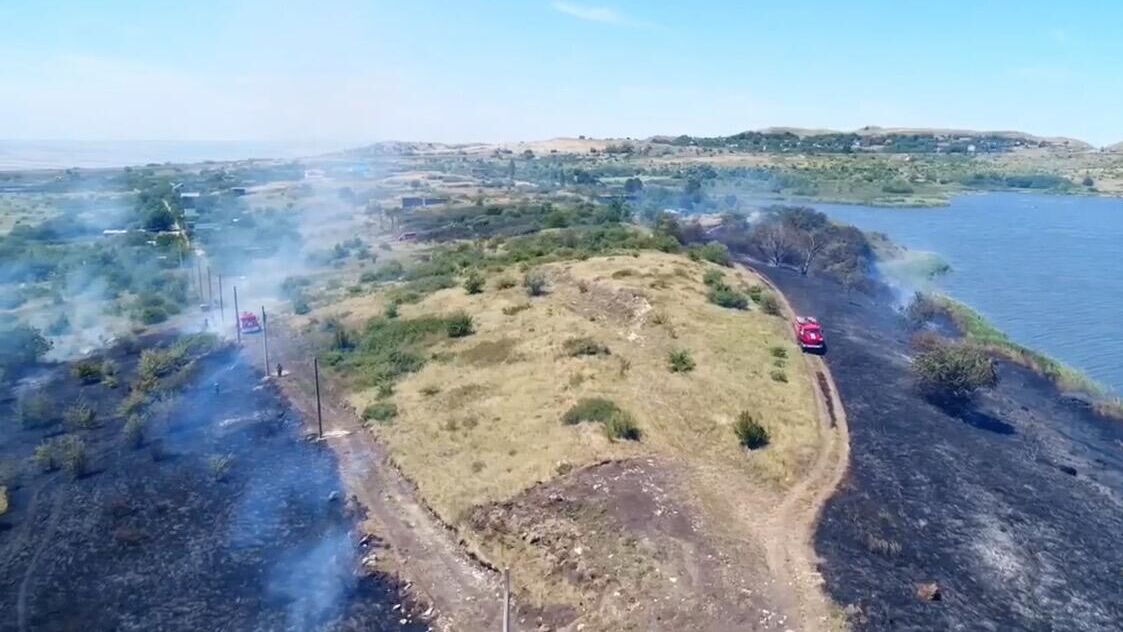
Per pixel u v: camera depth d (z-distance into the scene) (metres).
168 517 39.25
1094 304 85.88
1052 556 33.09
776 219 104.31
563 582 30.59
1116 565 32.91
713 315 60.72
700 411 42.38
